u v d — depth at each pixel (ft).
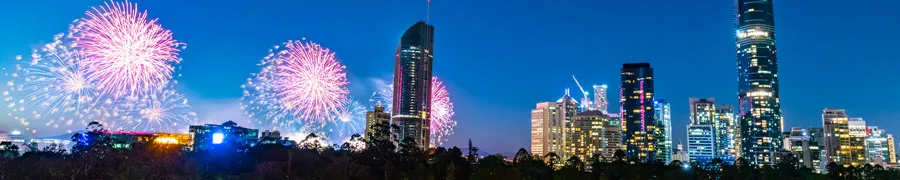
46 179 595.88
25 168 618.44
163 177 641.81
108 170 648.38
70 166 630.33
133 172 635.25
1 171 591.78
